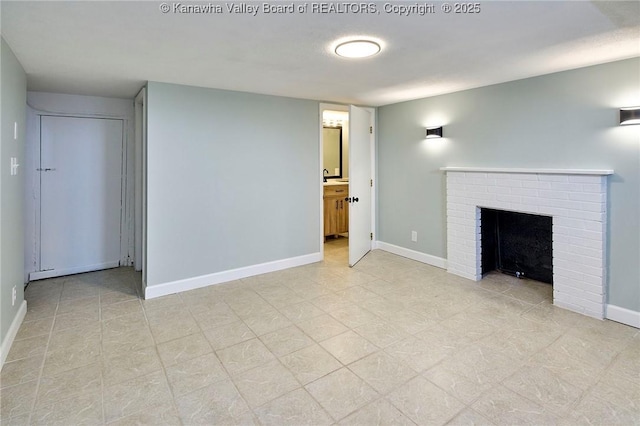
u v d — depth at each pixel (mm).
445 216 4113
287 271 4133
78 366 2217
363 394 1943
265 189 4004
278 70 2873
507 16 1863
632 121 2557
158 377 2107
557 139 3053
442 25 1975
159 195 3354
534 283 3627
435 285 3615
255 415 1789
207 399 1911
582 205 2871
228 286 3646
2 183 2242
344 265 4363
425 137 4250
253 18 1859
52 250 3984
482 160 3654
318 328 2717
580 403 1852
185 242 3523
